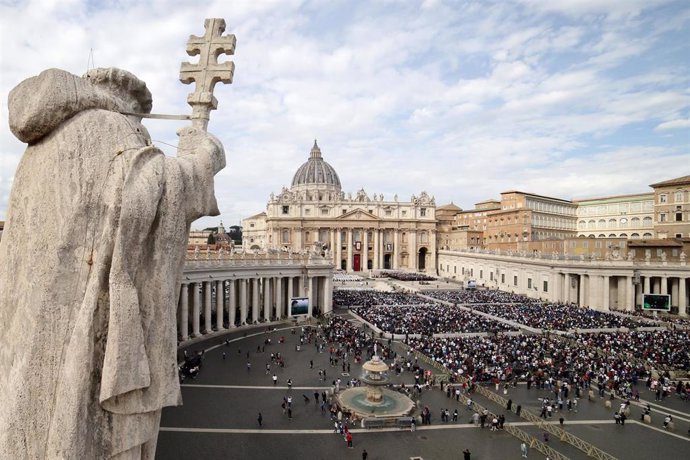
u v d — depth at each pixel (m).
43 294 4.49
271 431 28.44
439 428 29.94
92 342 4.50
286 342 53.31
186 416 30.34
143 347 4.70
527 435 28.80
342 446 26.81
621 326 60.06
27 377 4.41
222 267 56.44
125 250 4.58
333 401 33.81
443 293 95.06
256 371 41.28
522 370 40.88
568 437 28.56
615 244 89.75
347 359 45.81
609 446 27.80
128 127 5.18
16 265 4.72
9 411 4.38
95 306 4.54
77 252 4.65
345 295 90.81
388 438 28.17
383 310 72.00
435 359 44.38
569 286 82.44
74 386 4.34
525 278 94.38
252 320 63.97
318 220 151.50
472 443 27.78
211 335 54.69
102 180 4.77
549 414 32.47
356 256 154.00
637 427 30.72
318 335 56.78
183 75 6.48
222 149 6.01
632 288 75.69
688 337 53.81
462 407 33.69
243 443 26.56
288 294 69.81
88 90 5.08
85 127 4.84
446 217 168.50
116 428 4.68
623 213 126.38
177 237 5.10
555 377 39.75
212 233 174.75
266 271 64.81
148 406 4.82
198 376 39.41
